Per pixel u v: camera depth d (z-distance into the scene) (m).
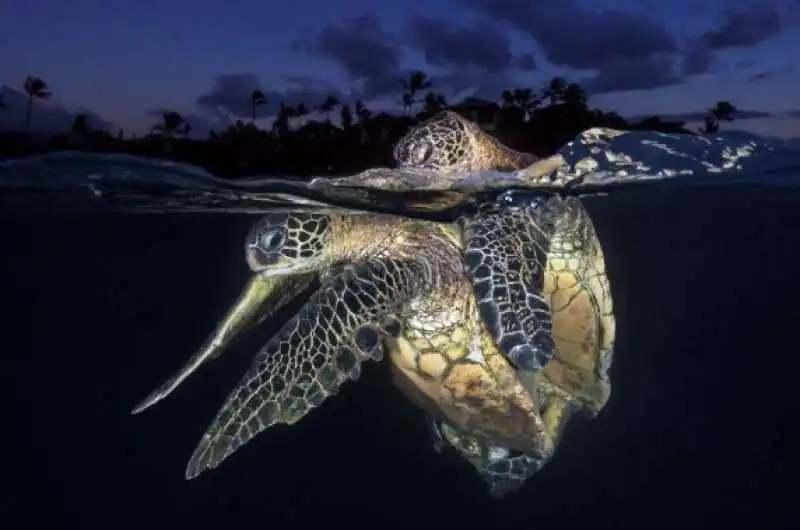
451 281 1.04
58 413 3.46
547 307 0.97
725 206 4.23
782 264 7.94
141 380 4.15
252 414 0.91
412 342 1.05
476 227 1.04
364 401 3.38
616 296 5.84
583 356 1.19
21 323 6.17
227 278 8.59
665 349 3.92
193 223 3.98
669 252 9.09
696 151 1.75
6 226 4.40
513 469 1.25
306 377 0.93
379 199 1.39
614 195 2.51
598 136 1.62
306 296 3.28
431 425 1.33
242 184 1.45
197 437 2.99
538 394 1.17
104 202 2.18
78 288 7.91
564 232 1.13
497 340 0.93
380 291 0.97
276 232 1.05
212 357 1.11
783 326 4.55
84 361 4.69
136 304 6.95
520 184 1.21
